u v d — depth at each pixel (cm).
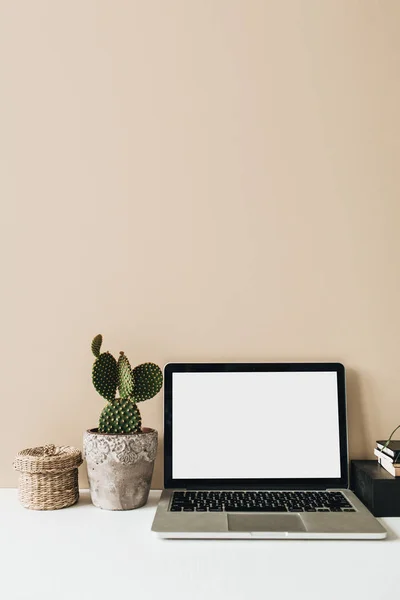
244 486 117
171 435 119
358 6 130
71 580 79
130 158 129
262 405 121
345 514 100
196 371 122
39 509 108
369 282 127
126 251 128
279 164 129
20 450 126
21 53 130
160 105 130
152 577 80
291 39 130
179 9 130
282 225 128
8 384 127
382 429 125
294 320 127
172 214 128
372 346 126
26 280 128
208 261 128
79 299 128
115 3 131
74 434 126
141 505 110
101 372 114
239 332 127
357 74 129
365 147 128
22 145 129
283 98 129
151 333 127
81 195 129
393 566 84
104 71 130
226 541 93
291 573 81
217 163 129
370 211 128
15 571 82
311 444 119
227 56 130
